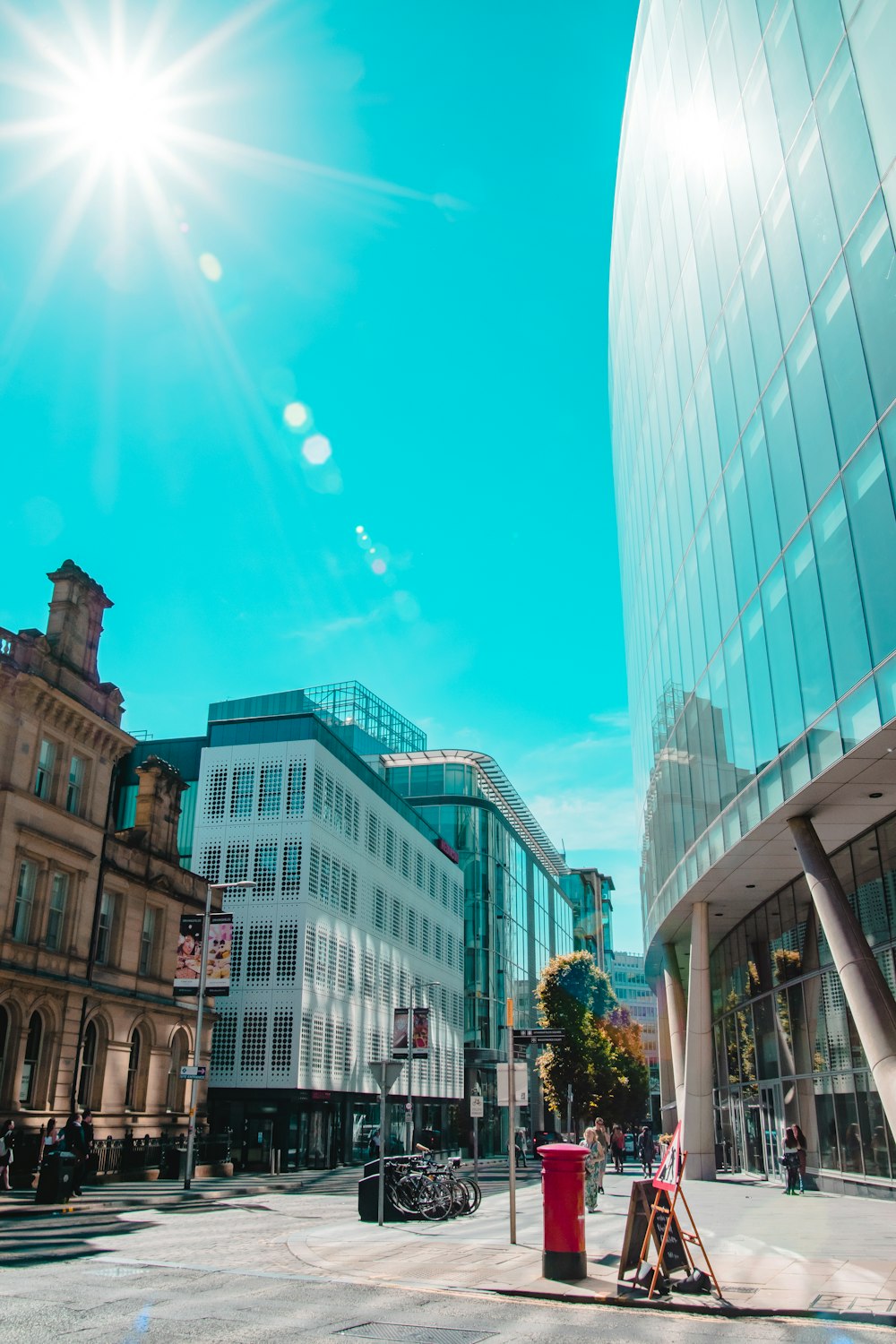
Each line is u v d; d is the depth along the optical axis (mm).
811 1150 27672
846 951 21594
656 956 46531
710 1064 32781
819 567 20609
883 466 17797
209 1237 15734
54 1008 29469
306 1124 46438
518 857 99875
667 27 33938
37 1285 10766
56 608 32344
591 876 143125
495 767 93125
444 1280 11430
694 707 31188
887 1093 19688
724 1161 38562
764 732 23969
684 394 32188
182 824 60188
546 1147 11922
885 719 17656
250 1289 10797
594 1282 11094
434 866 71625
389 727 98000
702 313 29672
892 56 17641
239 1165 43156
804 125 21578
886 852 23172
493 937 85812
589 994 60094
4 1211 18828
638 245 40156
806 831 23203
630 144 41656
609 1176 41719
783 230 22812
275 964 46812
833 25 20125
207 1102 39969
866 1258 12938
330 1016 49281
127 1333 8305
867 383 18484
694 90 30297
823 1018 26984
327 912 50250
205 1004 40031
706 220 29172
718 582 28219
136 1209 21391
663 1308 9867
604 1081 58281
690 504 31516
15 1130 27078
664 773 36719
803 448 21516
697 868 30594
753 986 34438
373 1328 8781
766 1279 11250
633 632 45719
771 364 23547
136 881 35375
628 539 46312
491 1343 8172
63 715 31000
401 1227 17781
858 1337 8484
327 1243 15023
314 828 49469
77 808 32156
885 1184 22484
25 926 29094
